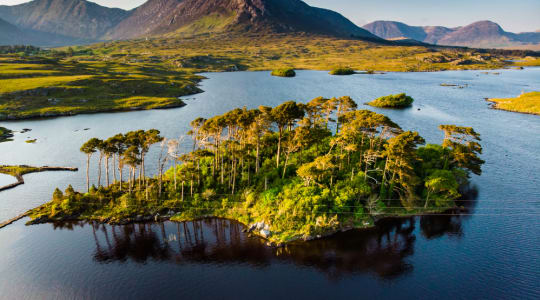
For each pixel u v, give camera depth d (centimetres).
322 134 9331
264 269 5691
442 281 5425
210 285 5319
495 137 14350
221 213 7431
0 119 17988
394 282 5388
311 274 5559
